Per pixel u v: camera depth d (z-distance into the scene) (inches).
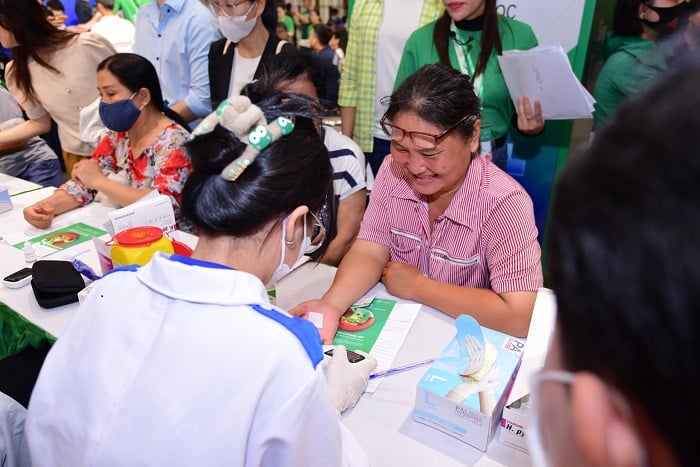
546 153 96.0
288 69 47.4
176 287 24.8
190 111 106.8
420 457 33.9
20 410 36.3
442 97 43.3
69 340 26.7
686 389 8.0
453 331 46.9
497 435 34.8
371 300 52.0
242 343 22.9
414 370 42.0
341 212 68.2
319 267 59.2
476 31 78.8
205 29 103.2
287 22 239.5
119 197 71.3
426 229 54.2
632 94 10.6
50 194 83.2
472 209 49.4
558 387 11.0
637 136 9.0
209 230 26.8
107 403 23.4
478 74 79.4
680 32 10.8
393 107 45.6
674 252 7.8
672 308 7.9
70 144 106.5
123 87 69.8
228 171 25.3
